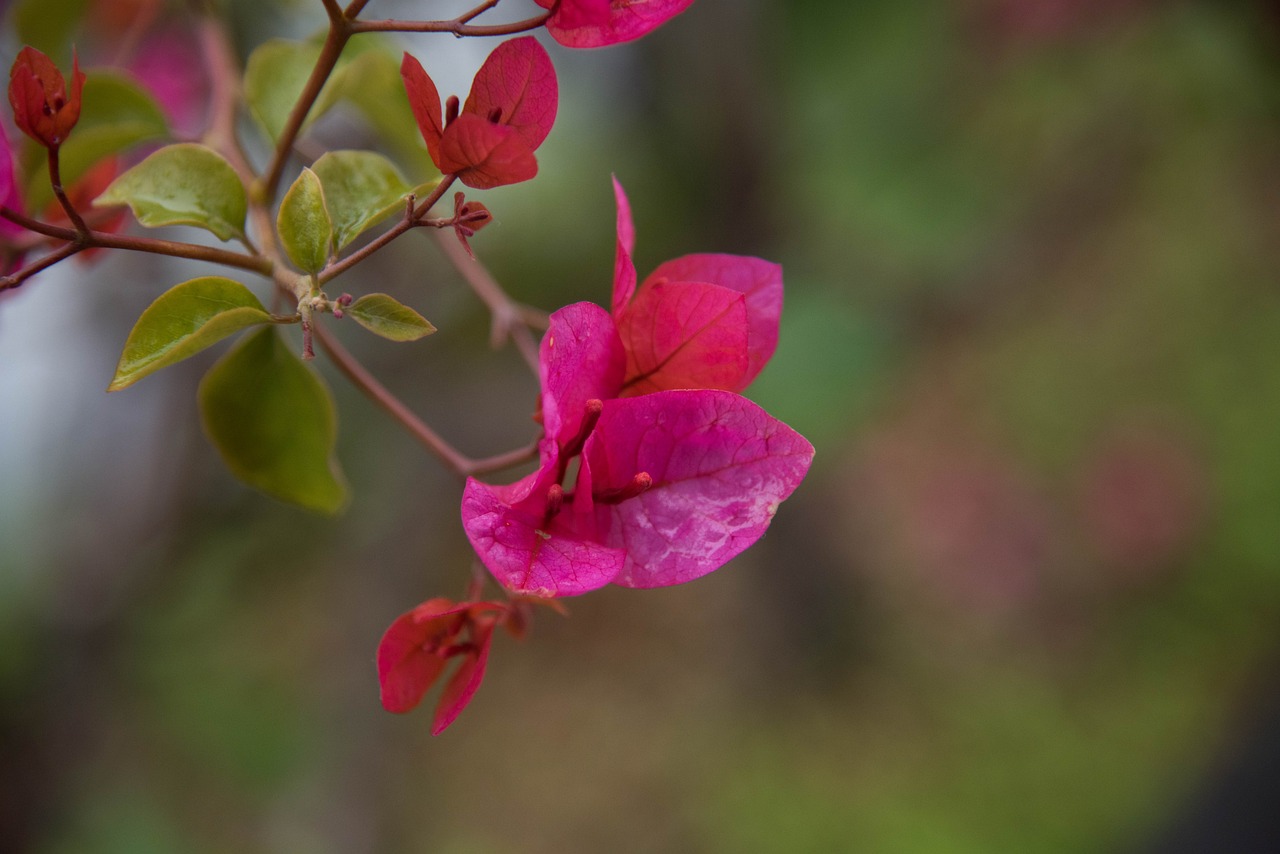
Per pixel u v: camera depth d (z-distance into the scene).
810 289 0.95
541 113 0.46
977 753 1.41
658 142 0.95
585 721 1.51
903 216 1.01
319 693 1.20
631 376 0.49
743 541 0.47
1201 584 1.59
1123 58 1.06
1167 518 1.64
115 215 0.54
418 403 1.04
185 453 1.00
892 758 1.40
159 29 0.74
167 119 0.55
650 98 0.95
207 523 1.06
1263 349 1.82
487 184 0.46
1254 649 1.48
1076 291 1.88
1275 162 1.75
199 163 0.50
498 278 0.96
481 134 0.46
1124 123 1.07
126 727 1.16
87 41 0.70
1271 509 1.62
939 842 1.30
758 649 1.50
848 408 0.89
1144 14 1.03
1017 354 1.86
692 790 1.41
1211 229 1.96
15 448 1.07
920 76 1.03
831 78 1.02
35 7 0.60
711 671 1.55
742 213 0.97
